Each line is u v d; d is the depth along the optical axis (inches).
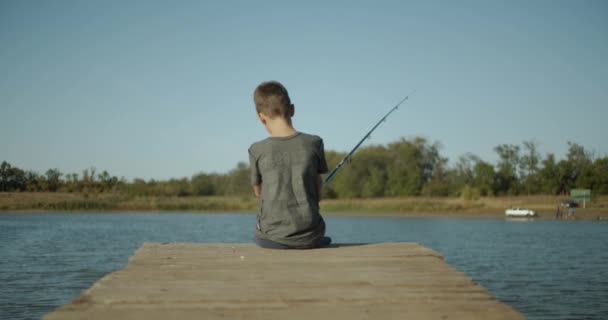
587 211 1851.6
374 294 76.6
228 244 127.6
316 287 80.9
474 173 2299.5
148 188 2353.6
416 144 2532.0
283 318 65.6
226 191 2679.6
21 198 1852.9
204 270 93.7
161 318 64.9
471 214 1891.0
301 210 118.1
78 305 69.9
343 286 81.6
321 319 65.1
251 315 66.7
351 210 2170.3
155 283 83.4
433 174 2493.8
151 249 118.6
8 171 1861.5
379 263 101.0
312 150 121.0
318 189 123.6
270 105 123.0
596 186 2032.5
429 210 2052.2
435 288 79.9
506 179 2269.9
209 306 70.4
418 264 100.1
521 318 64.7
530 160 2245.3
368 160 2492.6
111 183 2234.3
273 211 118.3
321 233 121.2
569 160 2156.7
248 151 125.4
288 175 119.0
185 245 125.0
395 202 2182.6
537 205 1991.9
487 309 68.8
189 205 2128.4
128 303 71.2
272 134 125.3
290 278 87.4
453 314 66.6
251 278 87.3
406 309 68.9
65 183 2043.6
